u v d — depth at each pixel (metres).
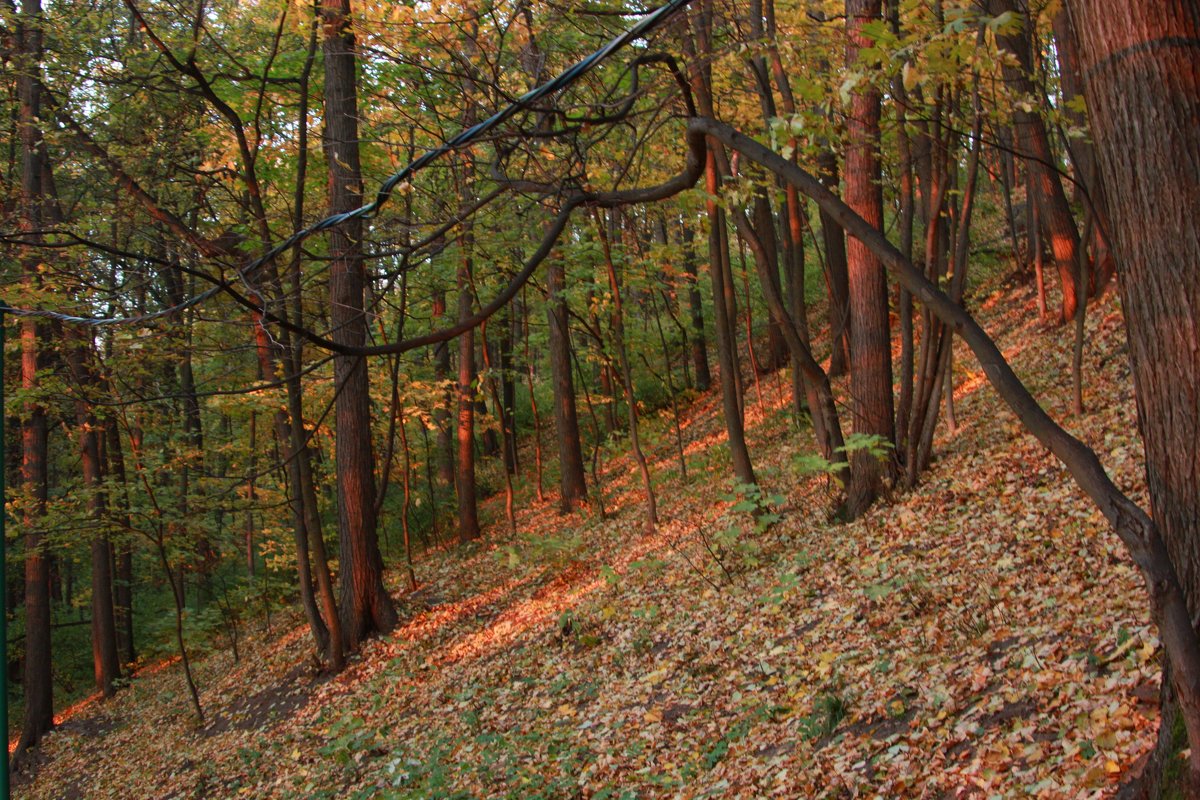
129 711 18.70
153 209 10.54
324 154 13.92
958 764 5.07
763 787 5.80
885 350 11.38
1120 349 12.12
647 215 14.11
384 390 18.62
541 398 32.34
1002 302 18.42
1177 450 3.21
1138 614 5.68
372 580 15.22
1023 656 5.92
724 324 14.05
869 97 10.32
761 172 11.37
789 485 14.13
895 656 6.95
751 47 8.56
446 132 9.92
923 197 15.33
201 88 12.23
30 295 11.20
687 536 13.95
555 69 8.56
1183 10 3.13
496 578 16.80
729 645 8.90
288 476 20.91
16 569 26.33
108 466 21.78
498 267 15.84
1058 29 10.04
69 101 13.68
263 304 5.52
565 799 6.80
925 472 11.28
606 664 10.04
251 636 21.05
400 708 11.58
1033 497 9.05
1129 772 4.11
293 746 11.80
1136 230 3.25
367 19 8.77
